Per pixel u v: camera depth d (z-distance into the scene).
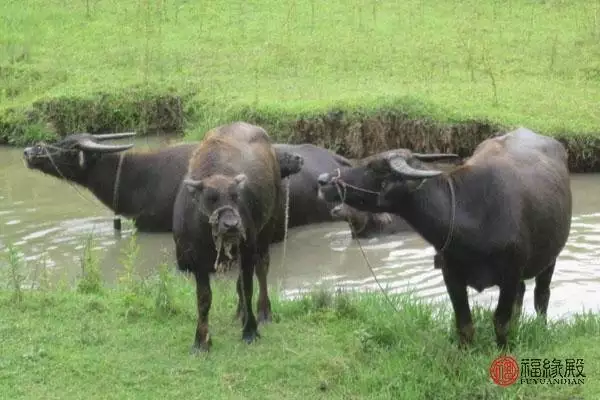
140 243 11.63
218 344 8.00
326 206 12.36
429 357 7.50
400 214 7.66
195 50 18.84
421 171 7.30
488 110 14.69
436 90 15.98
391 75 17.09
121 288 9.45
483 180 7.48
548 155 8.30
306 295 9.34
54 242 11.66
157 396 7.13
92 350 7.82
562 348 7.78
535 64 17.64
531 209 7.55
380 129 14.41
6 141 16.20
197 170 7.77
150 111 16.36
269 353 7.80
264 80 17.02
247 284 7.98
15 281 8.81
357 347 7.84
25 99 16.91
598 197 12.92
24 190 13.92
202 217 7.49
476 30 19.42
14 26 20.52
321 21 20.27
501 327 7.65
